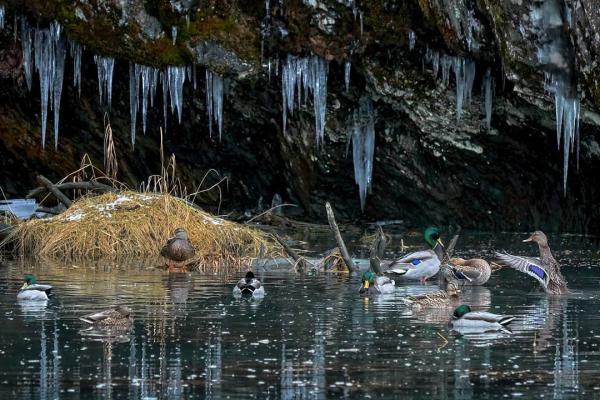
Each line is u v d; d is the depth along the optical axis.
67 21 41.75
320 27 40.66
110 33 41.66
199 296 30.09
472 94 41.72
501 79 40.91
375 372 22.25
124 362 22.88
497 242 41.50
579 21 37.56
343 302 29.38
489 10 38.78
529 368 22.56
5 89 45.31
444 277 32.97
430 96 42.00
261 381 21.62
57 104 43.28
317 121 42.31
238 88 43.47
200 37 41.31
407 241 42.06
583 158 42.12
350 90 43.12
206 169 47.22
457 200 45.53
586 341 24.78
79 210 39.56
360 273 34.62
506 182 44.47
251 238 39.19
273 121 44.69
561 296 30.44
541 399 20.66
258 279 33.12
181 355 23.44
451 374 22.12
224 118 45.03
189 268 35.69
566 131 39.12
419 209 46.38
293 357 23.31
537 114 40.97
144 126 42.84
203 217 39.41
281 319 26.98
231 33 41.25
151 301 29.22
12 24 42.75
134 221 38.66
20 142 46.72
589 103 38.69
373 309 28.36
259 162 46.56
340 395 20.84
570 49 38.28
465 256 37.66
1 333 25.30
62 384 21.41
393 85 41.97
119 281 32.66
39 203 43.69
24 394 20.81
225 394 20.88
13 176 47.91
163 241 38.50
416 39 40.59
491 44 39.62
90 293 30.38
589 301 29.70
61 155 46.88
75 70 42.88
